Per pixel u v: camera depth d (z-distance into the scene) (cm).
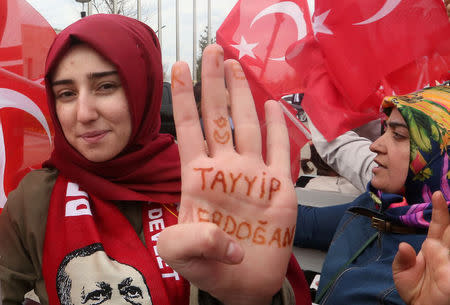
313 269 150
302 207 155
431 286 58
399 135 101
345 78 145
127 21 86
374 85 143
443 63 139
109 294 72
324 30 146
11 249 80
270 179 61
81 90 76
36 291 79
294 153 163
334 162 150
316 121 150
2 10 117
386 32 140
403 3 137
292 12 157
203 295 60
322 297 117
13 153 116
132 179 84
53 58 76
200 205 58
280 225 59
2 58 117
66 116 78
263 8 159
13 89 117
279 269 59
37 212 80
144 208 85
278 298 63
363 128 167
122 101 79
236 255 46
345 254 118
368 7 140
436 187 97
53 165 88
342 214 141
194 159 60
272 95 161
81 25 77
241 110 63
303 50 156
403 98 104
